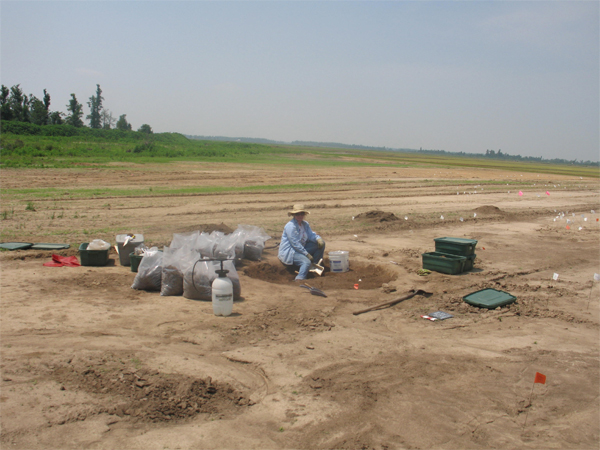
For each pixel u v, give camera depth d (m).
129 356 4.85
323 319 6.38
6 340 5.09
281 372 4.72
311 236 9.64
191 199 19.95
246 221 14.95
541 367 5.13
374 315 6.68
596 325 6.58
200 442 3.50
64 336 5.30
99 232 12.10
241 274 8.48
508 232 14.55
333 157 78.19
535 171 65.50
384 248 11.52
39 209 15.70
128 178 27.75
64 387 4.14
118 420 3.72
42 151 40.75
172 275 7.00
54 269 8.17
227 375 4.58
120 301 6.66
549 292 8.16
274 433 3.67
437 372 4.89
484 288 8.27
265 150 86.81
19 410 3.74
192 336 5.52
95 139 66.19
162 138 78.38
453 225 15.61
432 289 8.05
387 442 3.62
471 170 55.28
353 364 5.00
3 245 9.69
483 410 4.18
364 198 22.59
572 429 3.95
